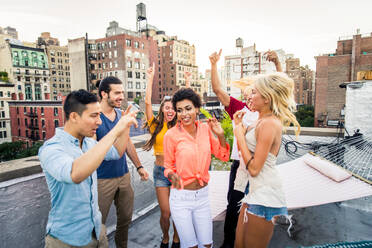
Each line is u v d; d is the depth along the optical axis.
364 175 3.65
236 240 1.73
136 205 3.23
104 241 1.61
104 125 2.18
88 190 1.44
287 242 2.59
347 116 5.00
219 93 2.48
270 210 1.55
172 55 87.75
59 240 1.39
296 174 3.26
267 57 2.88
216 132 1.89
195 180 1.82
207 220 1.88
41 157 1.27
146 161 3.55
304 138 5.32
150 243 2.57
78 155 1.39
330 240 2.62
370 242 2.45
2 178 2.02
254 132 1.63
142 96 72.12
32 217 2.21
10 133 69.31
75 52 70.00
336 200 2.50
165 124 2.48
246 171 1.73
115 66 68.12
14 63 79.00
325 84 41.88
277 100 1.57
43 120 54.56
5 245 2.02
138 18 78.19
